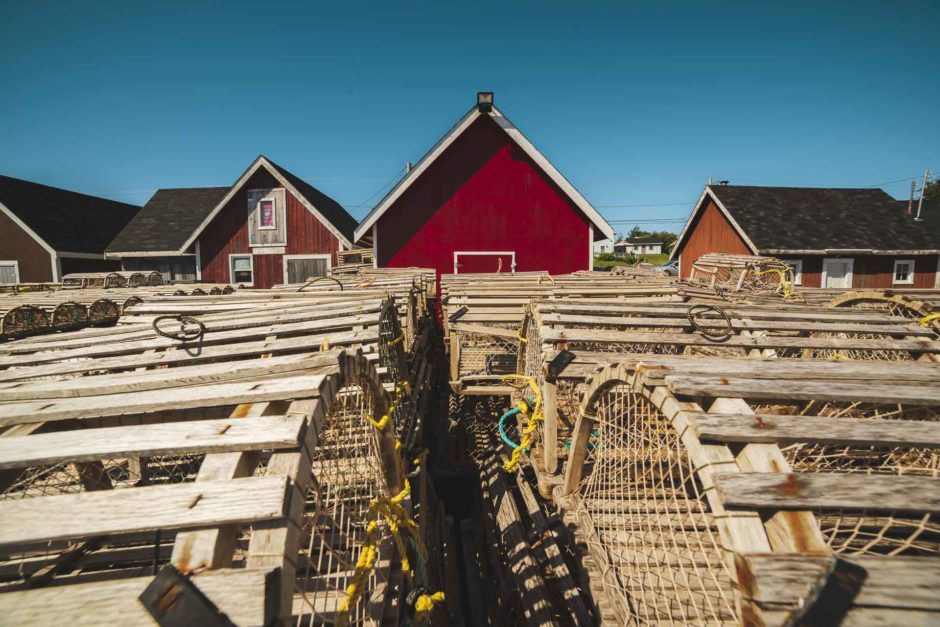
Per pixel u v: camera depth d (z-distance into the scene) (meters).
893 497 1.28
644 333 3.50
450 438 6.07
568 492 3.23
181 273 22.25
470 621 3.90
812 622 1.05
